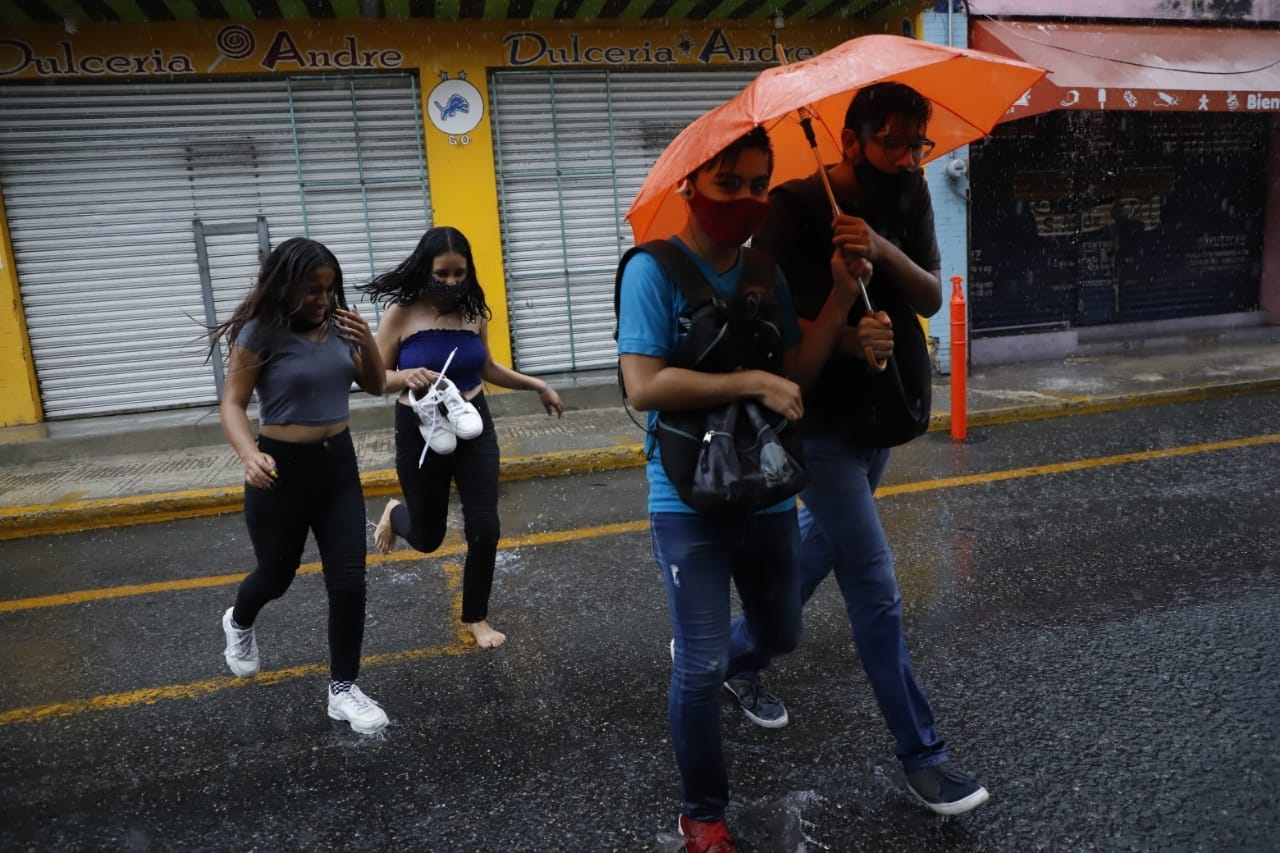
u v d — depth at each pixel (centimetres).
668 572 238
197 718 354
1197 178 1268
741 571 254
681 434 228
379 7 859
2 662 417
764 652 272
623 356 228
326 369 320
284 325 312
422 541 399
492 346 962
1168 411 862
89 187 868
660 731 327
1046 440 767
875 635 264
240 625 350
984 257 1152
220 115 885
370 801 292
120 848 274
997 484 636
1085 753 296
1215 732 305
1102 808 267
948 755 273
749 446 224
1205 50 1095
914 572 473
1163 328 1277
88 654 422
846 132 257
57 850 273
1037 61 1011
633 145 983
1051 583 447
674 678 241
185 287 902
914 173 261
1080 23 1083
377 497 694
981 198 1138
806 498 267
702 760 242
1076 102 991
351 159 917
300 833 277
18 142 847
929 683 351
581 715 342
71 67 841
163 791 304
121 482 720
